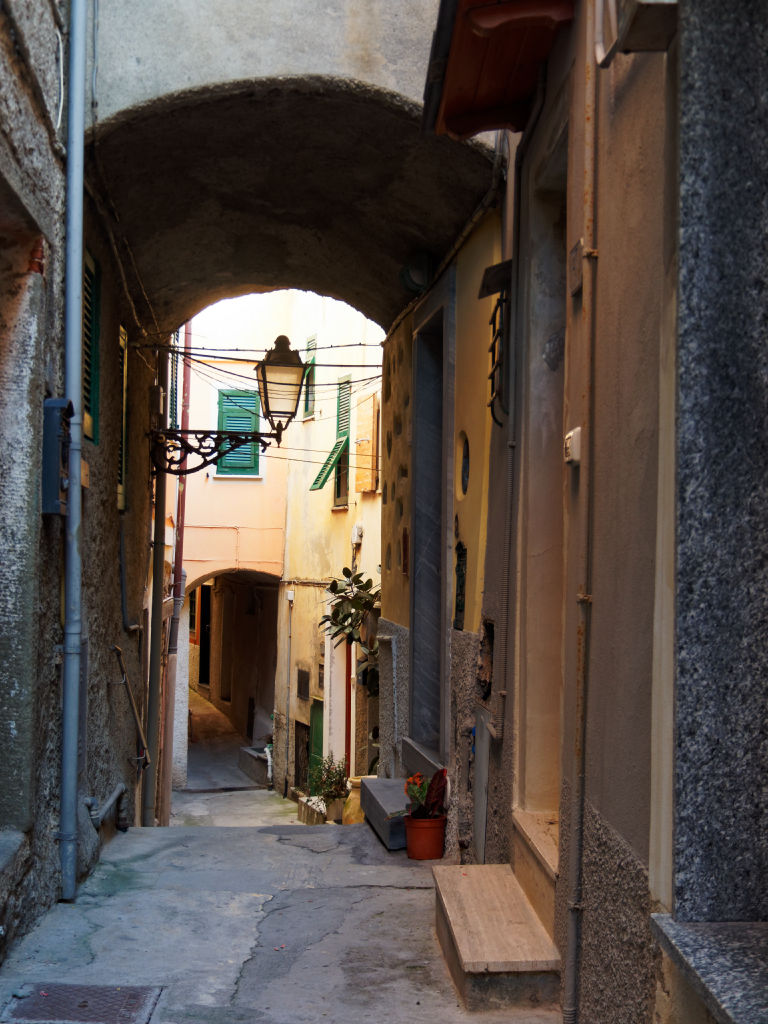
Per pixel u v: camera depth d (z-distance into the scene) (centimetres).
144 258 843
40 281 495
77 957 463
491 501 607
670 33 267
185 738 2002
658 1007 267
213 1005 409
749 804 251
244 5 595
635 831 297
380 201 741
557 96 454
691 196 255
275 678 2056
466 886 485
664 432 270
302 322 1894
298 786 1858
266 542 1989
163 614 1279
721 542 253
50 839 536
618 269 337
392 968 457
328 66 596
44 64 491
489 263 642
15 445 487
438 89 508
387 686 1002
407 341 918
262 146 681
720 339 254
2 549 484
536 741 500
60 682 550
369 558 1410
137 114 591
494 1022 389
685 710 251
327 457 1691
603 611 346
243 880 618
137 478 945
